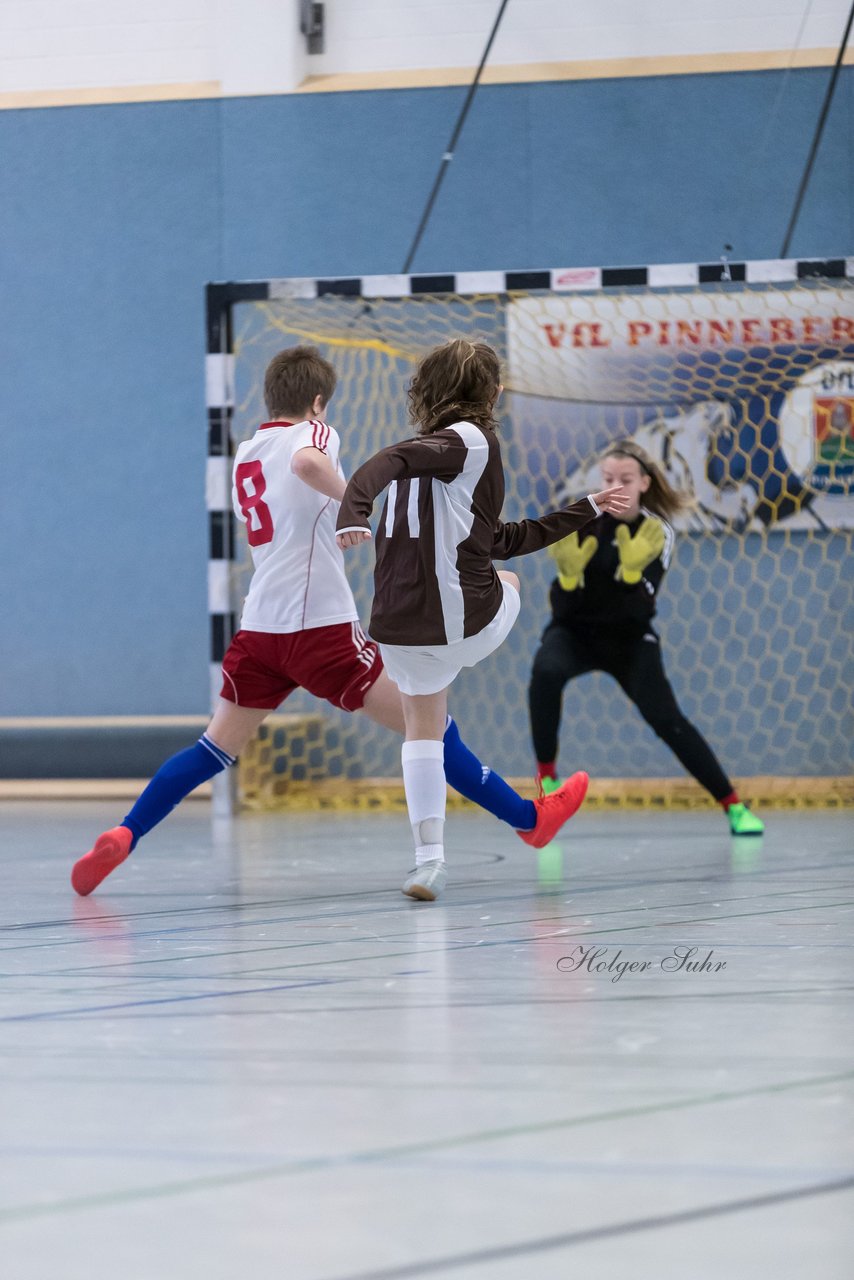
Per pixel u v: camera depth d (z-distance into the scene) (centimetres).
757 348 2030
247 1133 484
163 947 871
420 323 2098
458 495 984
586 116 2083
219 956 834
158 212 2194
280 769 2069
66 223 2214
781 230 2039
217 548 1819
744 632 2052
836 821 1666
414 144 2122
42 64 2239
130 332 2206
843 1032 620
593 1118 494
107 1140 479
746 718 2053
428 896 1049
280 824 1722
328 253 2148
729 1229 390
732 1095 521
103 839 1108
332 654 1098
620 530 1486
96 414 2217
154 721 2131
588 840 1489
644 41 2077
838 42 2020
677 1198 414
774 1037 612
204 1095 534
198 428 2191
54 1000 714
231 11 2159
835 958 793
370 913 996
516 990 718
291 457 1093
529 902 1035
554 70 2088
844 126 2019
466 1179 432
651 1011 666
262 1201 416
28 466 2230
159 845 1488
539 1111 504
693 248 2061
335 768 2114
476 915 976
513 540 1016
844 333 2008
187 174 2186
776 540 2041
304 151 2152
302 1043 614
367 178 2136
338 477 1056
